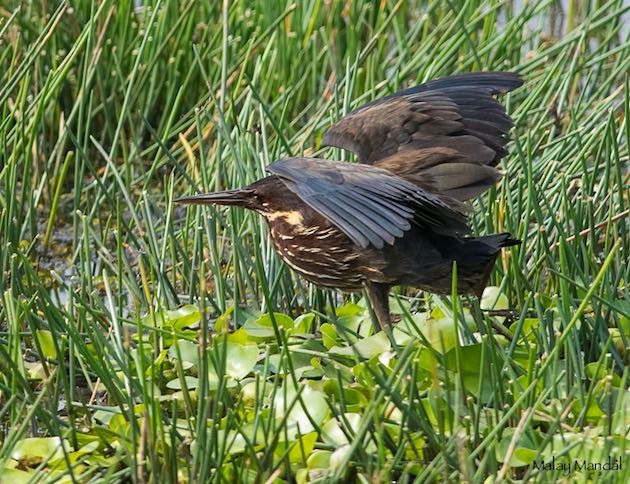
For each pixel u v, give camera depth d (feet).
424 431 26.16
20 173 48.60
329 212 28.91
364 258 33.09
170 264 42.68
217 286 37.70
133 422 25.99
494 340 30.07
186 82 47.24
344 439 27.91
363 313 36.27
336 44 53.42
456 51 48.98
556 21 60.70
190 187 44.96
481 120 35.04
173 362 32.71
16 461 27.58
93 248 44.27
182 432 28.68
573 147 42.80
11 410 28.96
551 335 32.07
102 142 51.26
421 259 32.71
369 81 49.42
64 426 29.94
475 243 32.50
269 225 35.06
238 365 31.71
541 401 26.43
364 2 53.62
